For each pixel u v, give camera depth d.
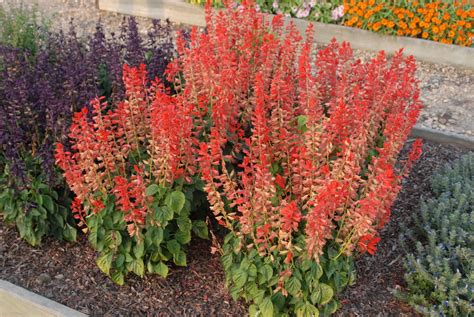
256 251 3.39
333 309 3.45
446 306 3.72
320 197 2.97
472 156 5.19
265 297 3.43
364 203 3.12
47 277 3.94
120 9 8.92
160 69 4.96
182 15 8.59
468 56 7.54
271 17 8.09
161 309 3.74
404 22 7.72
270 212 3.26
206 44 4.21
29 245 4.21
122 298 3.80
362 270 4.16
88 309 3.70
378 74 4.38
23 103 4.17
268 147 3.73
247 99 4.26
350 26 8.00
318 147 3.60
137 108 3.81
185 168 3.64
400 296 3.88
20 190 3.97
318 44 8.06
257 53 4.75
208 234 4.21
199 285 3.92
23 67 4.71
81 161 3.60
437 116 6.44
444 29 7.57
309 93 3.91
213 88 4.00
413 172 5.28
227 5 5.28
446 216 4.24
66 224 4.14
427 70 7.53
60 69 4.75
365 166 4.04
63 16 8.82
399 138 3.75
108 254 3.71
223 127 3.77
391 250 4.36
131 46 5.07
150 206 3.54
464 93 6.98
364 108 3.71
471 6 7.71
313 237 3.06
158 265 3.80
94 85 4.62
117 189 3.31
